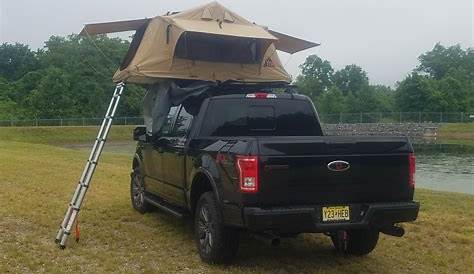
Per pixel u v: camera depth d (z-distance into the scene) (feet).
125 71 26.43
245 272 20.06
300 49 32.65
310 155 18.61
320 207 18.75
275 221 18.03
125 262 21.06
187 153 22.35
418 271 20.79
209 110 22.65
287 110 23.88
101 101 238.07
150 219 28.71
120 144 166.81
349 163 19.04
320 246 24.06
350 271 20.57
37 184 39.99
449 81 275.18
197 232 21.54
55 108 228.02
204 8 26.84
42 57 284.82
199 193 22.09
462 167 103.86
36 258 21.20
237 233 20.02
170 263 20.92
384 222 19.24
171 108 26.03
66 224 23.66
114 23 28.81
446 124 221.25
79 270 19.93
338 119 234.99
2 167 50.31
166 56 25.80
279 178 18.30
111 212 30.40
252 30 26.89
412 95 267.59
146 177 28.78
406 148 19.85
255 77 27.53
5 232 25.30
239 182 18.35
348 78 327.06
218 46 26.81
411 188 19.92
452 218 30.83
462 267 21.36
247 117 23.13
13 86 254.88
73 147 159.33
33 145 94.32
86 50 244.42
